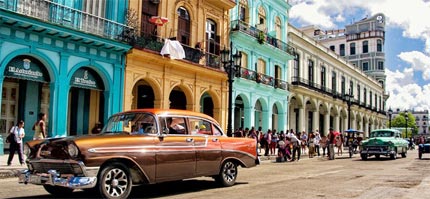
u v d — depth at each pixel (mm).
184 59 21203
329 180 11086
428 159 22547
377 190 8969
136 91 20844
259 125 29656
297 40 34906
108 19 17938
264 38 28219
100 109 19297
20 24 14164
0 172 11086
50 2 15203
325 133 40656
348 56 63594
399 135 25109
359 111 52000
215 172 9141
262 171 14148
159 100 20094
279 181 10859
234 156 9609
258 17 29109
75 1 16703
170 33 20984
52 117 15602
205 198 7781
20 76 14875
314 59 38406
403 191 8828
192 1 22547
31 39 14891
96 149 6969
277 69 31547
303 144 27750
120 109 18203
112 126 8531
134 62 18781
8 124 16781
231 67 18172
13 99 17031
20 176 7543
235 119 27156
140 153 7562
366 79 55094
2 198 7871
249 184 10125
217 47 24500
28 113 17359
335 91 43188
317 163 18781
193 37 22516
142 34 19188
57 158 7066
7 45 14148
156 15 20547
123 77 18359
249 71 26719
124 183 7379
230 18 26031
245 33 25984
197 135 8844
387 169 15031
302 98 35125
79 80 16922
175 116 8539
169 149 8094
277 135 24141
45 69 15820
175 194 8336
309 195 8211
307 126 37188
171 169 8109
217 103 24250
